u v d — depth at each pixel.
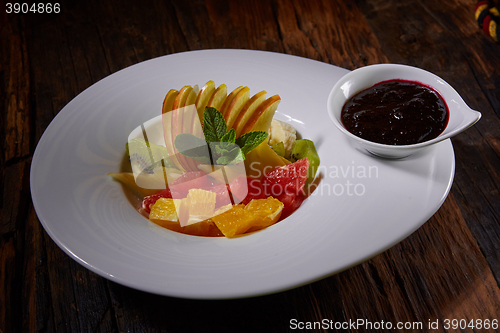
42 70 0.62
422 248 0.44
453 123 0.45
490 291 0.42
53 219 0.42
